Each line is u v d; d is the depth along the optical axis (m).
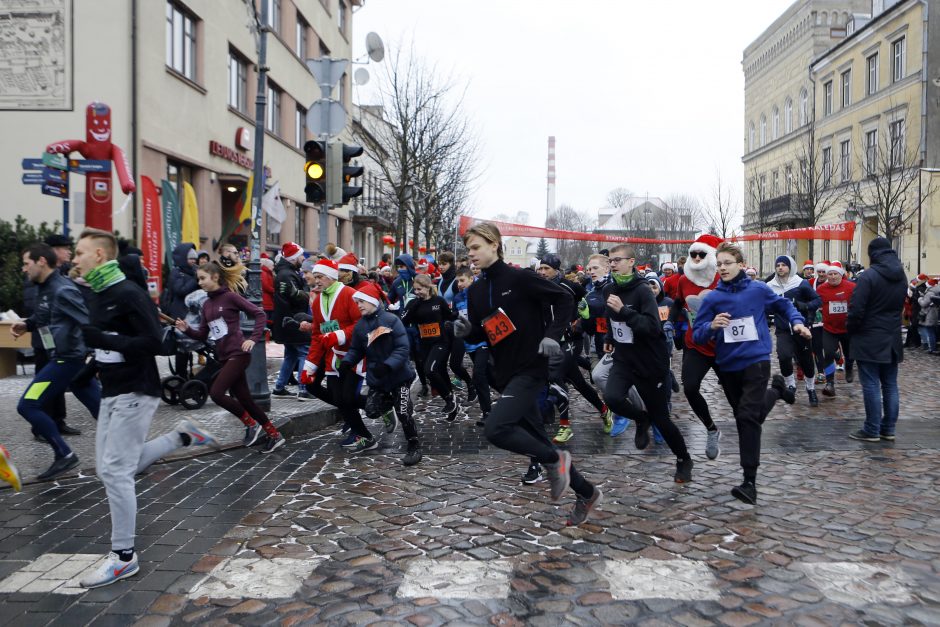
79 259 4.17
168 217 15.12
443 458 6.92
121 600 3.78
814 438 7.63
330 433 8.29
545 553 4.36
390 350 6.79
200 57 18.98
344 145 10.00
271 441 7.18
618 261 5.81
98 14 15.44
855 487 5.71
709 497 5.46
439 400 10.65
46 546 4.55
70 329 6.07
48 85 15.52
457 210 37.22
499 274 4.56
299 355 10.02
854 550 4.36
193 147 18.56
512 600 3.71
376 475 6.27
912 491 5.61
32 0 15.38
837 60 38.25
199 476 6.23
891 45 33.06
